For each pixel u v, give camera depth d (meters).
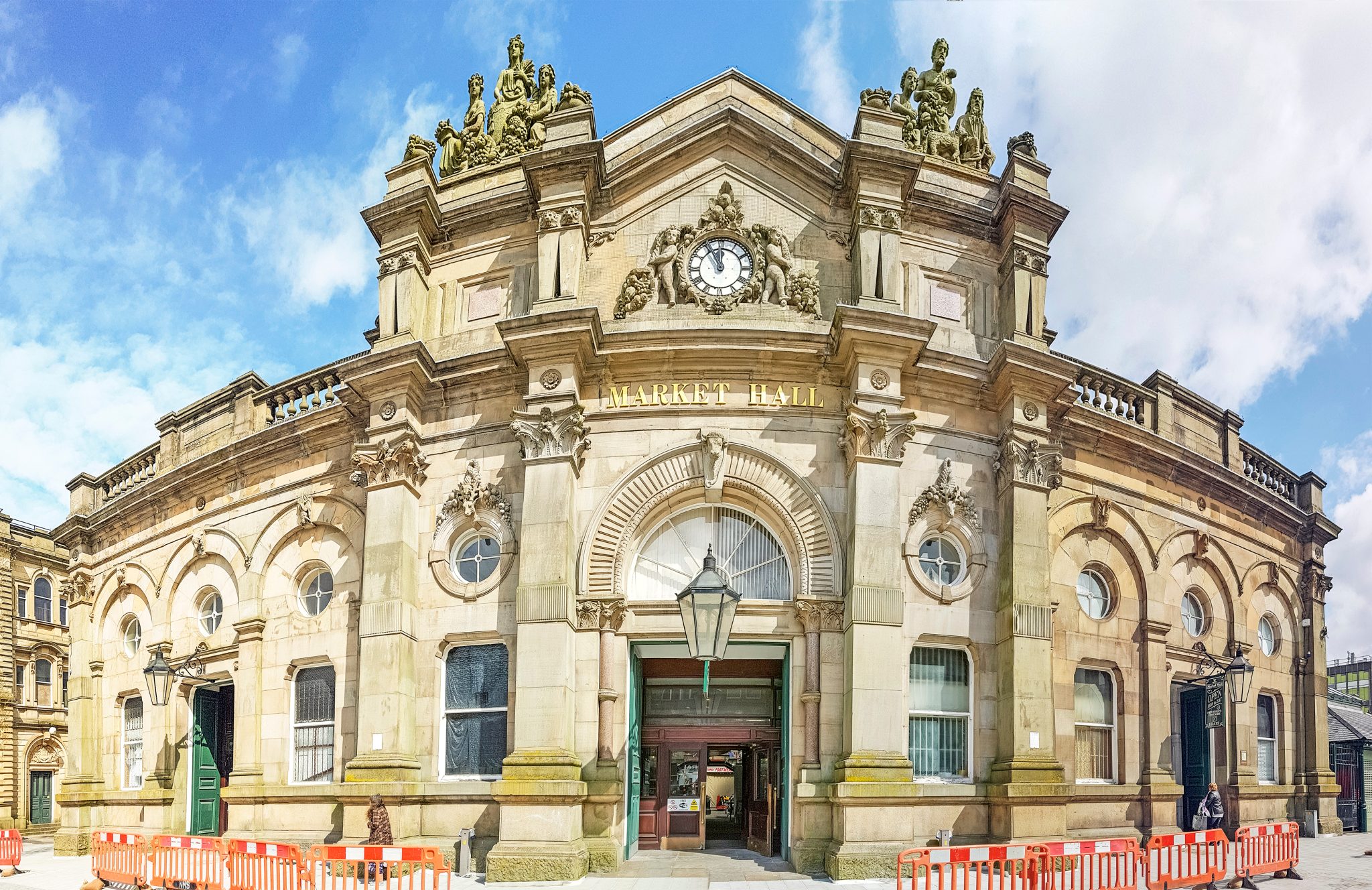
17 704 43.19
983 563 18.92
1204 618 23.75
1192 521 23.56
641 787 19.86
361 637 18.56
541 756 16.81
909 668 18.50
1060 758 19.75
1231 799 22.77
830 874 16.19
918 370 19.06
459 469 19.62
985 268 20.75
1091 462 21.67
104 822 25.70
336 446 21.72
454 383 19.88
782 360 18.78
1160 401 23.59
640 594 18.72
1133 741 20.95
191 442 26.17
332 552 21.31
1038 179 20.66
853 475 17.97
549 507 17.97
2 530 43.34
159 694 22.80
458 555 19.56
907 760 16.83
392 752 17.91
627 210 20.16
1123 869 14.41
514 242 20.70
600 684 17.84
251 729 21.23
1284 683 25.91
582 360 18.78
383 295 20.48
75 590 28.55
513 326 18.39
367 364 19.52
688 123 20.31
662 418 18.81
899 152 19.09
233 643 22.33
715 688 20.19
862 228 19.12
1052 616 19.67
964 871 13.29
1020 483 18.72
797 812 17.20
